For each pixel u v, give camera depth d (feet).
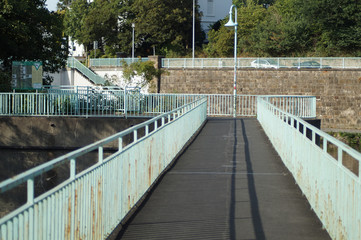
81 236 16.94
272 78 128.47
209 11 220.43
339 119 122.52
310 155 25.36
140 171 27.27
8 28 93.35
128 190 24.12
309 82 125.18
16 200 54.08
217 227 21.77
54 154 71.20
